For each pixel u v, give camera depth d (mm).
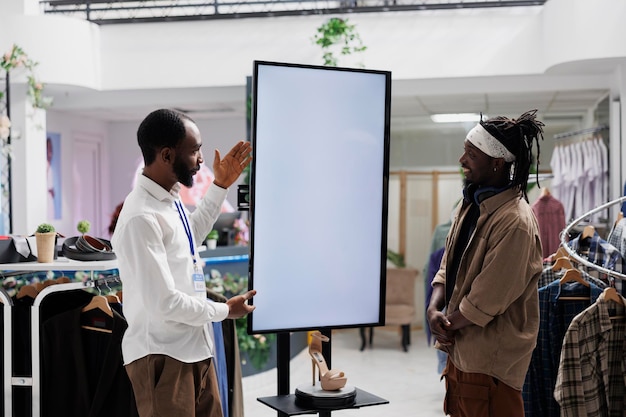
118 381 3365
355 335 9141
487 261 2871
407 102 8352
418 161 9016
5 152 7340
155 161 2689
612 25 6504
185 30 7965
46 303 3656
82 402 3461
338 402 2955
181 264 2695
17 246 3623
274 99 2959
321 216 3061
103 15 9406
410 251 9000
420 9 7359
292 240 3018
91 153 11430
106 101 8508
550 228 6320
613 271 3379
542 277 3922
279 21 7793
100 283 3609
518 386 2898
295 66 2982
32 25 7707
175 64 8000
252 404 5852
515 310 2926
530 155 2971
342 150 3080
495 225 2904
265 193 2965
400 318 8109
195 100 8383
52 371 3496
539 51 7305
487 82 7613
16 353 3568
